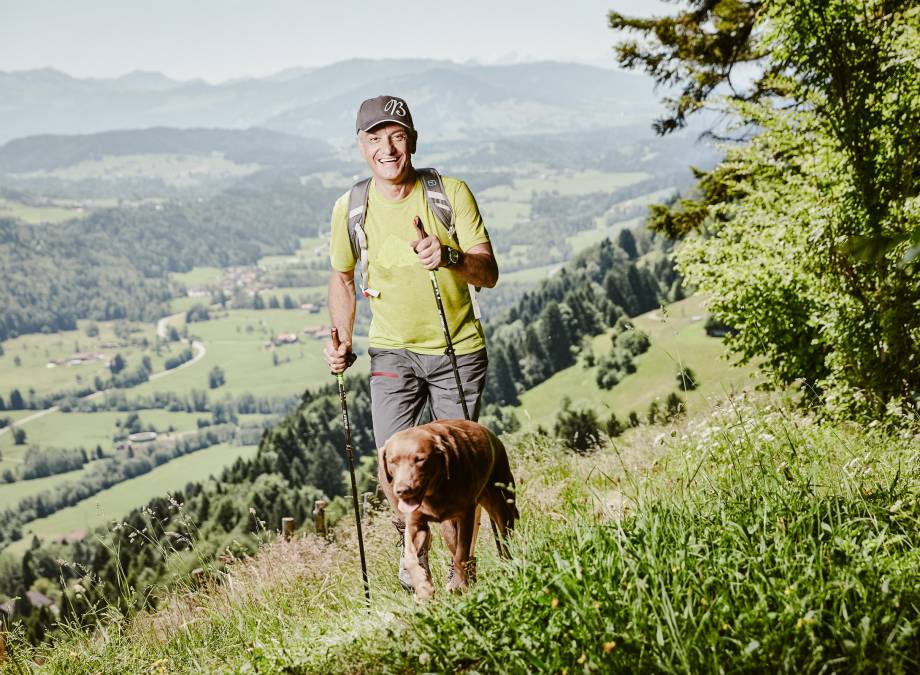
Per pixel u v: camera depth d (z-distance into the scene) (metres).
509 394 163.38
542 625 2.94
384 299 4.78
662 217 16.88
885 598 2.66
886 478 4.00
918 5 8.23
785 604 2.68
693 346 90.50
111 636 5.22
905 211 7.50
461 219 4.69
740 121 11.52
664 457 5.25
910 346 6.64
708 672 2.46
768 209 11.07
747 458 4.38
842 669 2.37
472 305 4.86
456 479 3.78
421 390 4.90
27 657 5.06
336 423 122.50
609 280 184.88
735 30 16.66
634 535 3.37
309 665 3.49
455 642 3.04
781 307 9.84
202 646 4.85
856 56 8.08
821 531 3.22
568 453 7.82
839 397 7.50
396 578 5.16
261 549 6.67
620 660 2.58
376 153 4.57
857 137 7.93
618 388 138.38
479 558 3.94
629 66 17.64
